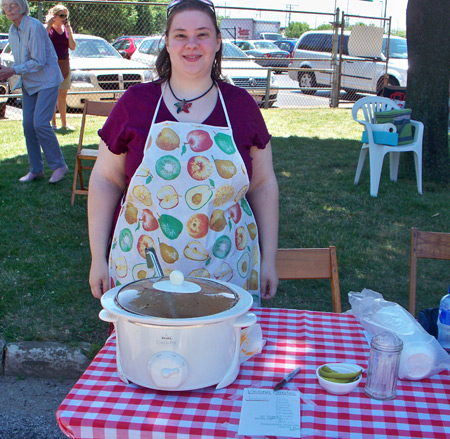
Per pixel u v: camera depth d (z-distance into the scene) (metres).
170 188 1.95
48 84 5.79
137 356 1.50
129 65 11.48
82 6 15.14
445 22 6.47
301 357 1.77
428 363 1.63
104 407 1.47
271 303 3.96
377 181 6.13
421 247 2.80
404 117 6.26
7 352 3.27
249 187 2.25
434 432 1.41
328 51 14.70
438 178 6.75
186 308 1.50
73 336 3.45
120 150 2.04
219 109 2.03
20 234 4.91
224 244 2.01
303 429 1.41
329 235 5.08
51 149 6.04
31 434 2.80
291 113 12.22
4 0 5.41
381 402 1.53
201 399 1.51
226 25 23.84
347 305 3.99
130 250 2.02
